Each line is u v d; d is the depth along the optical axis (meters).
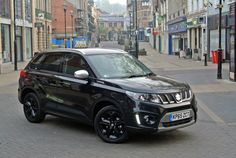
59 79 8.26
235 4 16.58
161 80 7.55
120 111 6.98
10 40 33.81
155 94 6.77
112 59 8.17
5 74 24.48
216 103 11.70
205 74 20.83
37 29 44.78
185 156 6.36
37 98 8.94
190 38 41.53
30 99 9.18
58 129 8.46
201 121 9.16
